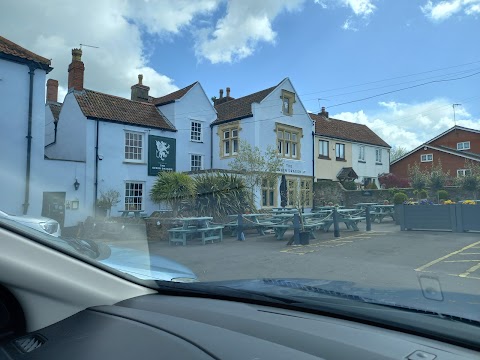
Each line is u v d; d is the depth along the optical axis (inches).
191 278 83.8
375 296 66.7
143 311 56.9
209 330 50.4
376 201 760.3
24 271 50.3
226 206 410.0
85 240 80.1
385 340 47.4
